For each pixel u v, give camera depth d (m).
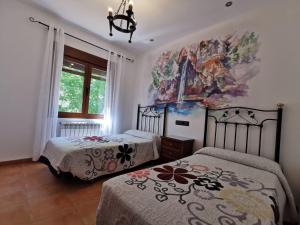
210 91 2.72
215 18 2.56
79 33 3.29
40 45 2.86
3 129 2.59
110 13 1.67
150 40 3.44
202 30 2.91
